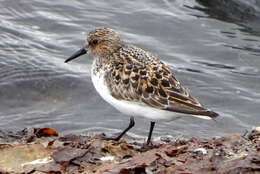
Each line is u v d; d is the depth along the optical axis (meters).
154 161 8.68
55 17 18.22
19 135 11.48
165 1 19.47
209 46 17.39
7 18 17.97
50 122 13.68
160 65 10.57
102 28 11.57
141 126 13.55
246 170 8.06
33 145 10.19
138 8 19.00
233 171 8.09
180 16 18.67
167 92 10.12
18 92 14.86
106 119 13.88
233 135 9.88
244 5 18.84
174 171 8.30
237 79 15.97
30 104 14.52
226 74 16.14
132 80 10.41
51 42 16.98
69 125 13.54
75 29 17.72
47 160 9.62
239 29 18.23
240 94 15.26
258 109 14.62
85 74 15.65
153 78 10.29
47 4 18.83
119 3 19.22
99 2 19.22
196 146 9.58
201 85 15.59
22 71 15.48
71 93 14.94
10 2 18.67
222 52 17.12
